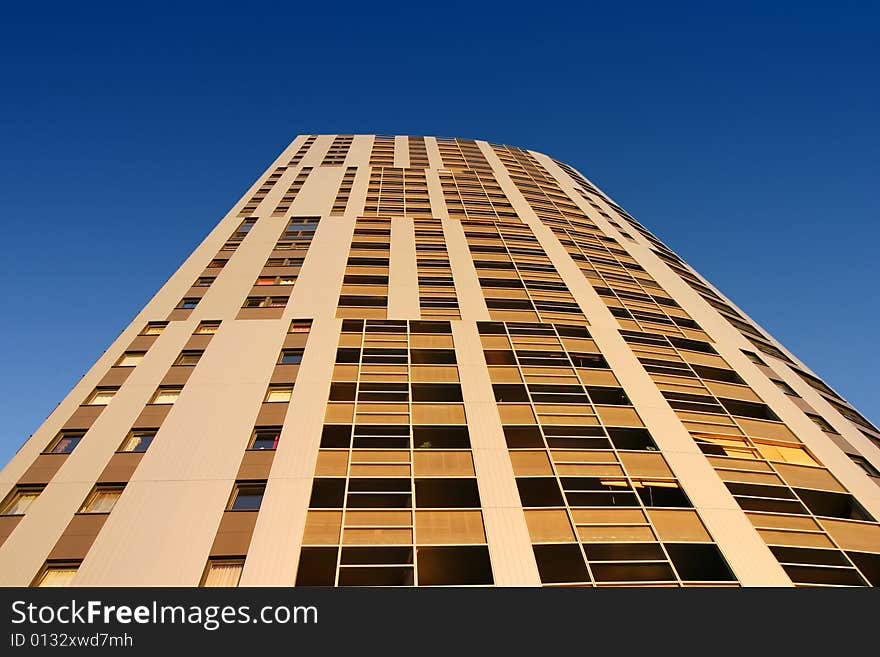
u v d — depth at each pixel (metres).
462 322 30.20
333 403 23.72
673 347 30.80
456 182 53.69
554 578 17.97
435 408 23.75
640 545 18.17
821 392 32.12
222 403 23.25
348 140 66.56
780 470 22.61
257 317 29.62
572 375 26.72
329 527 17.92
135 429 22.14
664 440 22.92
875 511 20.83
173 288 32.47
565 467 21.19
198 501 18.50
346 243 38.59
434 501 20.25
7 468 20.11
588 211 52.22
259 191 49.00
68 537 17.34
